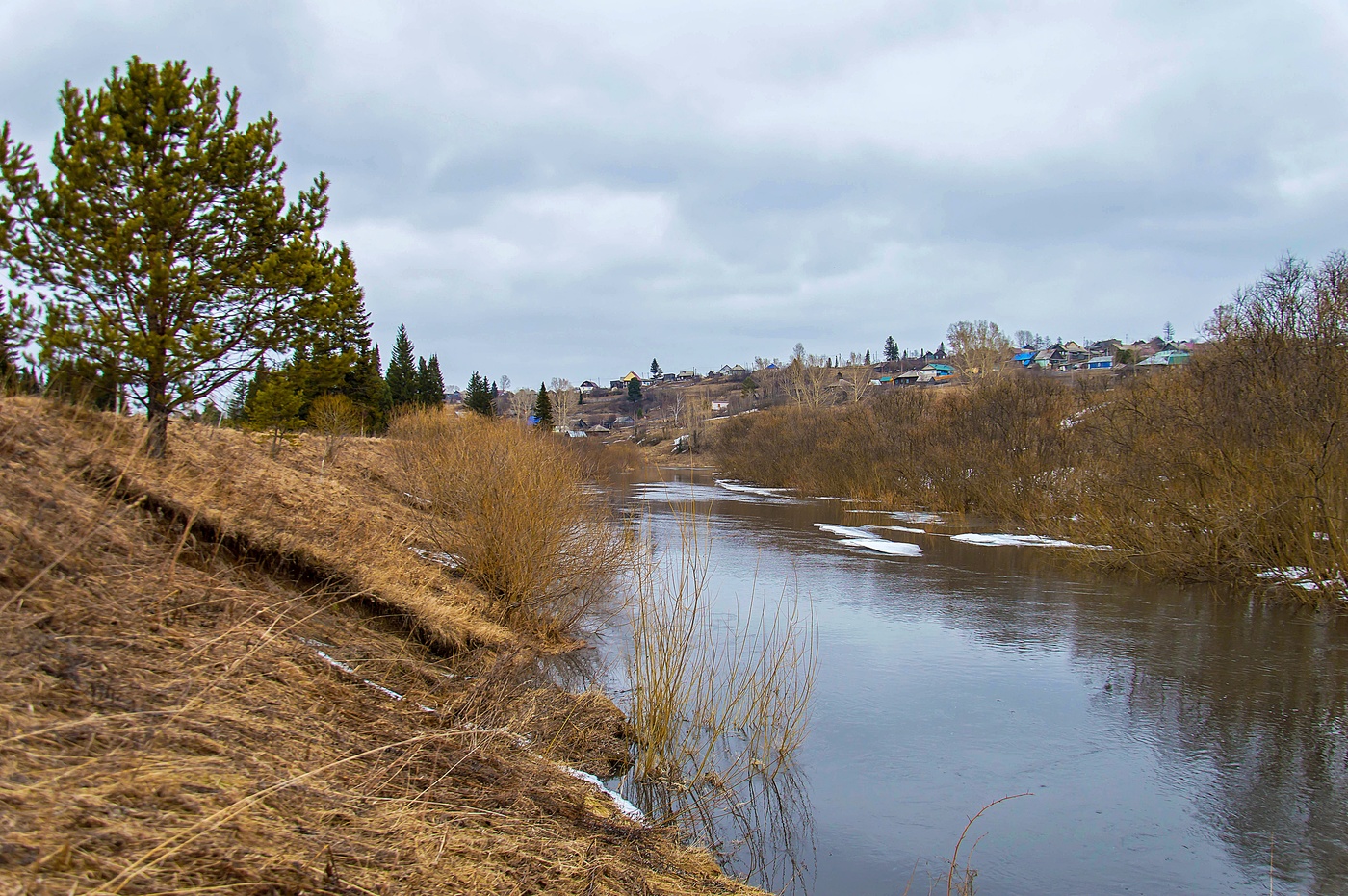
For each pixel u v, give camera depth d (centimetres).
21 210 855
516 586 1230
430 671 872
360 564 1020
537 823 530
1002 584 1758
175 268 926
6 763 328
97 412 912
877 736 915
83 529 612
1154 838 707
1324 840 707
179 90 945
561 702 889
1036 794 784
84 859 285
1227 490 1762
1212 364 2112
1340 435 1614
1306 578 1590
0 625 425
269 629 578
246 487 1085
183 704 453
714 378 16988
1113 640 1314
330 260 1136
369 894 342
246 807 362
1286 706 1017
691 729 876
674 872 557
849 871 636
